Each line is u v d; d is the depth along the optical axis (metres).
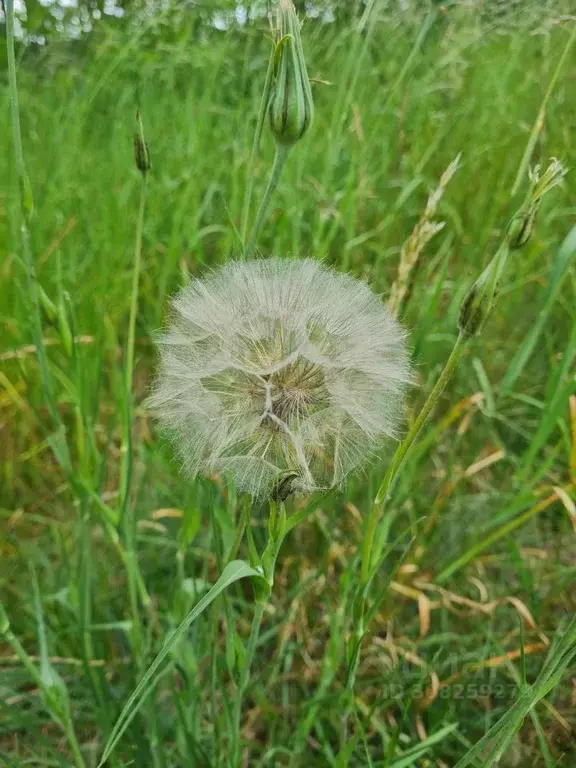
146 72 0.61
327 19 0.43
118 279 0.45
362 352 0.19
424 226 0.24
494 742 0.19
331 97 0.52
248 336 0.19
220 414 0.19
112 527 0.28
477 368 0.36
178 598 0.30
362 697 0.33
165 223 0.49
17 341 0.45
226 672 0.34
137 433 0.43
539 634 0.30
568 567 0.36
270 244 0.45
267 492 0.18
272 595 0.36
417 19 0.40
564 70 0.52
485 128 0.54
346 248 0.37
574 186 0.50
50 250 0.43
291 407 0.19
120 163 0.53
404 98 0.43
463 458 0.41
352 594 0.33
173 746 0.31
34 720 0.30
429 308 0.30
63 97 0.62
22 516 0.39
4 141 0.57
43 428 0.39
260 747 0.30
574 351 0.30
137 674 0.29
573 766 0.30
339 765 0.25
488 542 0.30
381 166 0.48
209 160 0.51
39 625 0.26
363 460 0.19
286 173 0.44
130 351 0.26
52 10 0.56
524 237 0.16
